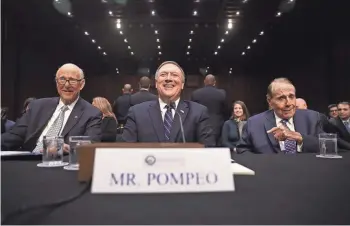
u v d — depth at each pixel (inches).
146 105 60.5
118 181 24.4
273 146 57.1
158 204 21.6
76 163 37.0
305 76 386.3
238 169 33.9
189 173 25.1
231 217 19.2
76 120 62.7
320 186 27.6
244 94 444.8
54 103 66.0
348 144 67.3
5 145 60.5
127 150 25.1
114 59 441.4
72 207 20.8
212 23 360.5
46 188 25.8
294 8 299.4
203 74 435.8
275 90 60.1
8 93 323.6
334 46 332.2
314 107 367.2
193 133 57.0
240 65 440.5
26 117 65.2
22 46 347.3
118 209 20.5
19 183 27.8
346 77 309.1
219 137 137.6
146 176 24.7
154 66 440.5
